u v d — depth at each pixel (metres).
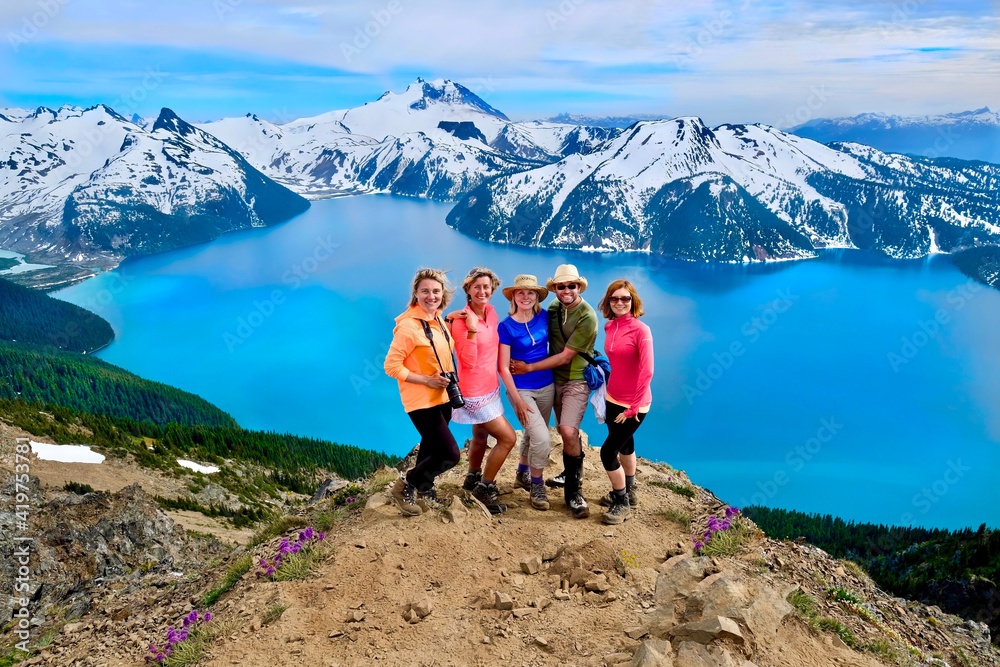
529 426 9.26
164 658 6.79
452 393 8.67
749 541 8.43
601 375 9.19
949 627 9.62
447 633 6.50
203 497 83.06
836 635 6.20
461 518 9.05
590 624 6.41
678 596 6.36
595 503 9.96
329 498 11.24
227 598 7.85
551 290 9.22
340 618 6.95
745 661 5.15
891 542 93.06
